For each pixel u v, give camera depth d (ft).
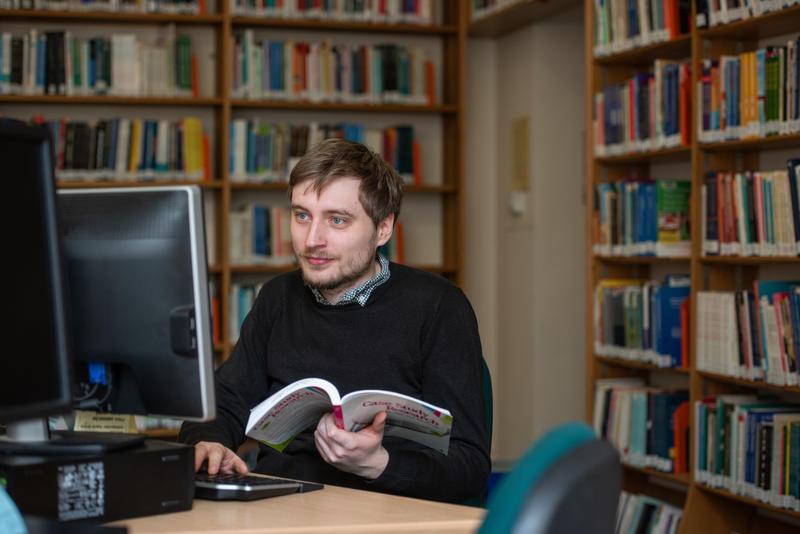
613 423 11.66
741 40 10.69
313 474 6.03
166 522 4.12
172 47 14.21
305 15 14.79
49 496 3.90
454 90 15.70
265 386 6.64
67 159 13.91
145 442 4.48
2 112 14.24
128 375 4.78
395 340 6.20
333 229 5.94
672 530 10.78
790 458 9.12
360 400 4.82
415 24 15.28
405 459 5.26
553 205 15.19
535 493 2.30
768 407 9.86
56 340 3.73
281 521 4.15
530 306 15.21
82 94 14.01
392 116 15.81
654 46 11.23
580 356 15.29
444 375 6.07
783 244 9.29
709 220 10.28
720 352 10.06
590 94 12.30
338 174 5.88
